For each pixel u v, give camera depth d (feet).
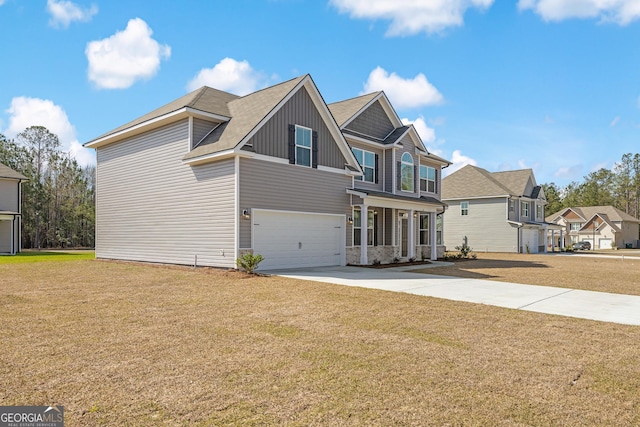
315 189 52.54
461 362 15.76
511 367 15.28
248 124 46.03
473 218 122.52
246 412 11.18
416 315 24.11
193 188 48.52
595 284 39.68
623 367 15.44
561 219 190.29
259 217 45.91
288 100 49.39
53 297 28.78
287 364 15.21
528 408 11.71
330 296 29.86
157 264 51.90
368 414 11.14
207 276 39.88
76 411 11.11
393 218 68.18
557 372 14.80
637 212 246.06
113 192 61.00
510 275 47.01
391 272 47.55
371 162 66.39
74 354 16.10
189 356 16.02
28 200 134.00
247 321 22.07
